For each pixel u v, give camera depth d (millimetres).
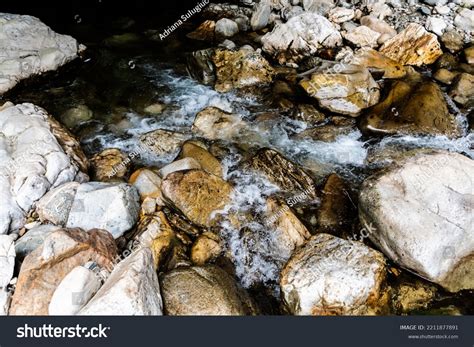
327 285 2307
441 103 3297
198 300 2258
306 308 2307
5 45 3809
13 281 2297
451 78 3629
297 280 2346
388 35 4027
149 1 5020
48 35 3977
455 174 2586
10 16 4016
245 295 2414
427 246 2385
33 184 2635
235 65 3779
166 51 4234
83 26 4559
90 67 4012
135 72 3955
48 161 2754
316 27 3984
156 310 2166
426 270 2381
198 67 3836
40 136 2848
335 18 4262
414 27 3922
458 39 3959
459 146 3160
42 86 3791
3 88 3600
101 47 4246
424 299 2400
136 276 2145
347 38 4047
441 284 2408
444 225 2430
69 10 4789
